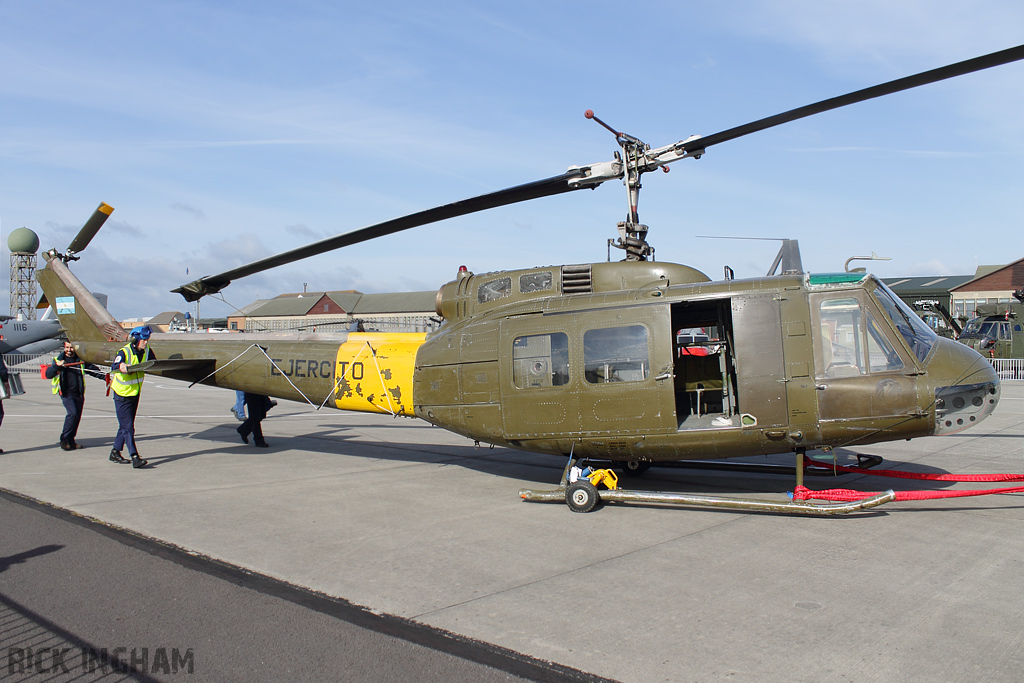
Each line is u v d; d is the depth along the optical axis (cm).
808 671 364
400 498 777
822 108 581
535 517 690
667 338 700
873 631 412
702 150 683
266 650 398
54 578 516
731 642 400
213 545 596
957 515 672
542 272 796
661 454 717
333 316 6088
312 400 1018
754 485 831
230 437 1302
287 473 933
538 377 745
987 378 666
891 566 526
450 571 529
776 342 675
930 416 651
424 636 414
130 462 1010
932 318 2616
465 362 797
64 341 1242
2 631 426
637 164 730
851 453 1020
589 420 721
